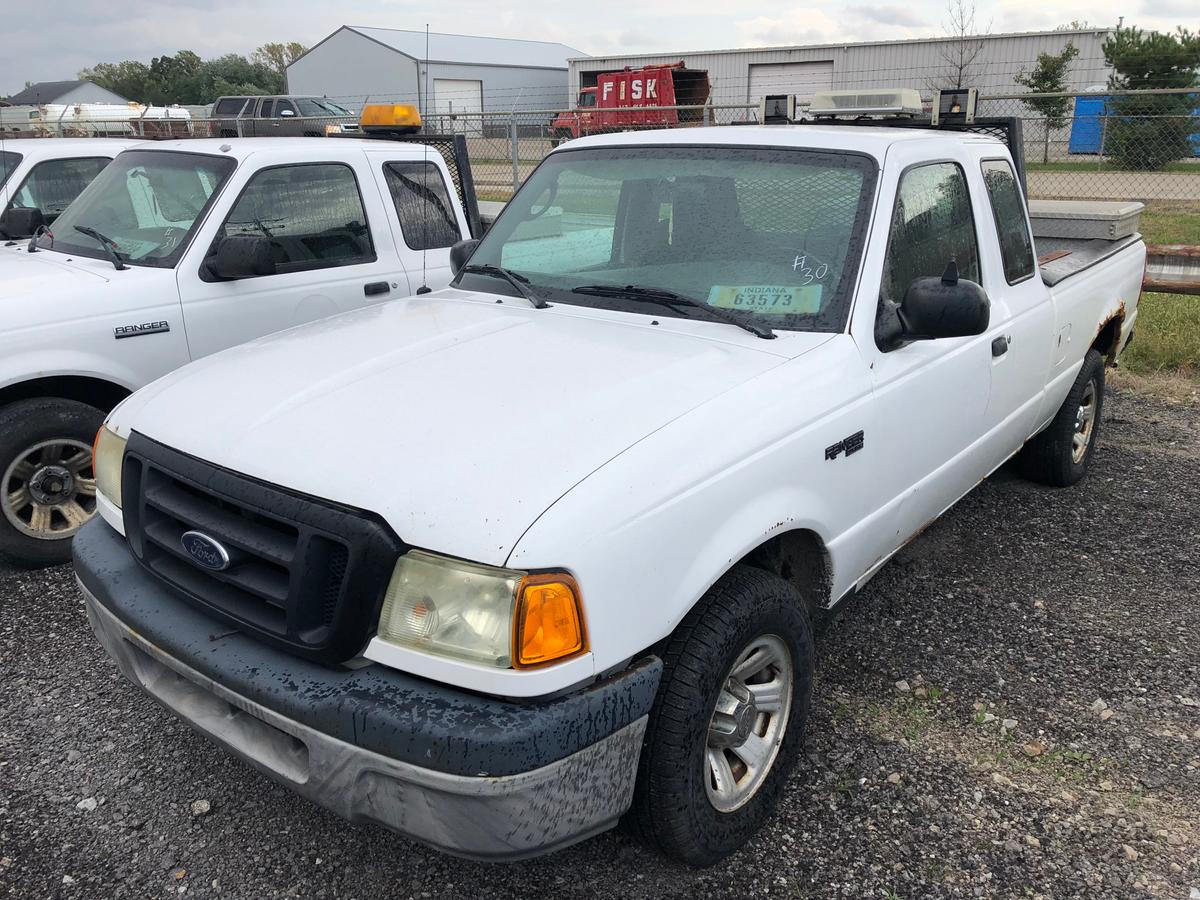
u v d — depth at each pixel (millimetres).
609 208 3617
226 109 29016
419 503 2191
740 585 2617
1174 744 3320
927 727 3416
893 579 4539
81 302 4477
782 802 3035
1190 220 14164
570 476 2254
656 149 3701
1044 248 5977
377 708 2117
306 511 2244
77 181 7312
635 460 2346
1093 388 5590
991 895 2676
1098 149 15227
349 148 5551
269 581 2326
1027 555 4781
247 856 2814
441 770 2059
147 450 2646
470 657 2096
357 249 5512
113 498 2885
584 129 15688
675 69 25516
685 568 2402
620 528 2230
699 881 2723
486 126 15422
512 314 3354
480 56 44906
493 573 2090
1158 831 2912
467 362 2859
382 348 3031
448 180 6078
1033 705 3547
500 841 2139
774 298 3156
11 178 7020
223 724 2494
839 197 3285
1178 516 5234
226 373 2938
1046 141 15414
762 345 2982
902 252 3350
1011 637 4023
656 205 3520
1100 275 5250
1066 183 15453
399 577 2174
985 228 3975
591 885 2711
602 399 2590
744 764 2828
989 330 3887
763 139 3547
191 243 4855
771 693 2844
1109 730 3398
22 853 2809
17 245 5816
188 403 2764
